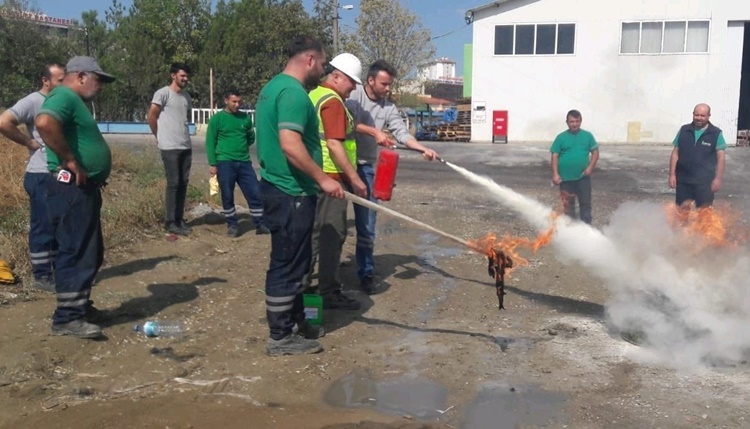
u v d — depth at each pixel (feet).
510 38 98.89
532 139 100.48
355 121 18.78
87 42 139.44
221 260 22.93
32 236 18.49
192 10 143.74
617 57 96.37
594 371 14.70
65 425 11.85
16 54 110.83
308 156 13.94
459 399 13.42
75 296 15.26
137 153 42.14
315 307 16.39
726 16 92.73
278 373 14.35
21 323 16.06
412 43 128.06
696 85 95.04
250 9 127.95
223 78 127.54
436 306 19.02
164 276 20.62
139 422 12.04
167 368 14.42
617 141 98.02
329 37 128.47
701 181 23.75
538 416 12.74
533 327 17.43
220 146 26.12
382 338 16.53
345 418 12.56
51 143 14.14
